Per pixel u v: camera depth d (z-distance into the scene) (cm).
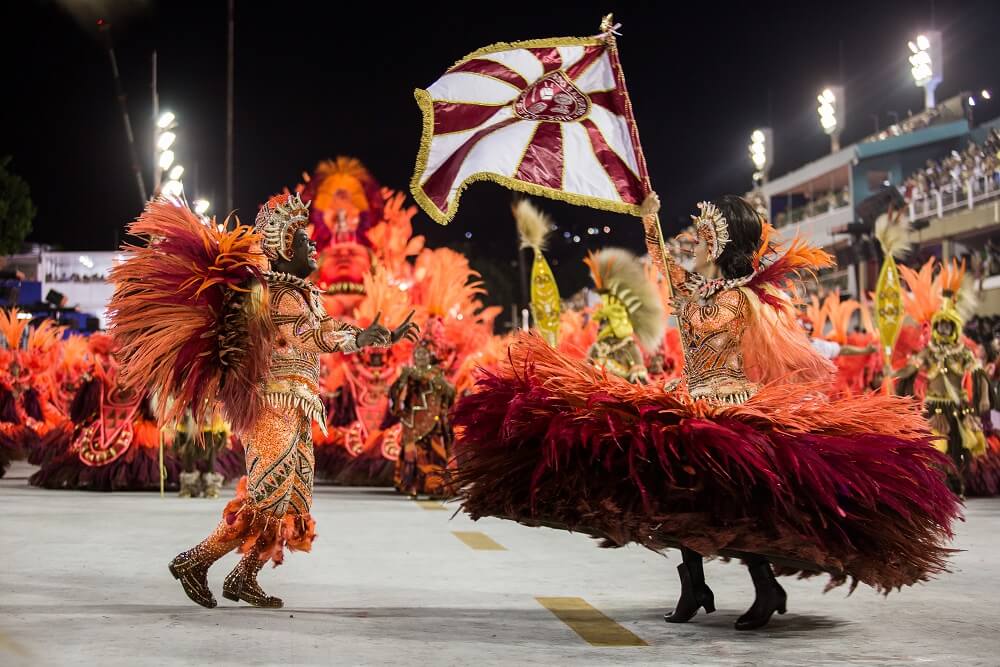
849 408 455
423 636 420
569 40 548
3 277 2041
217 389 471
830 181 3100
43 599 493
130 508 974
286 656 379
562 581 574
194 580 471
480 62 548
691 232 493
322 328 479
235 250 479
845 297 2202
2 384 1462
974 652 399
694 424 420
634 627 447
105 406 1206
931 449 444
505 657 384
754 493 421
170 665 361
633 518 418
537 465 436
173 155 1669
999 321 1670
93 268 2598
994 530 821
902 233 1164
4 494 1128
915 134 2792
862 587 557
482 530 817
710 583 577
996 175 2242
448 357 1345
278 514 469
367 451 1342
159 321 468
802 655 392
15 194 2728
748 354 470
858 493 424
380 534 786
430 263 1409
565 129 547
